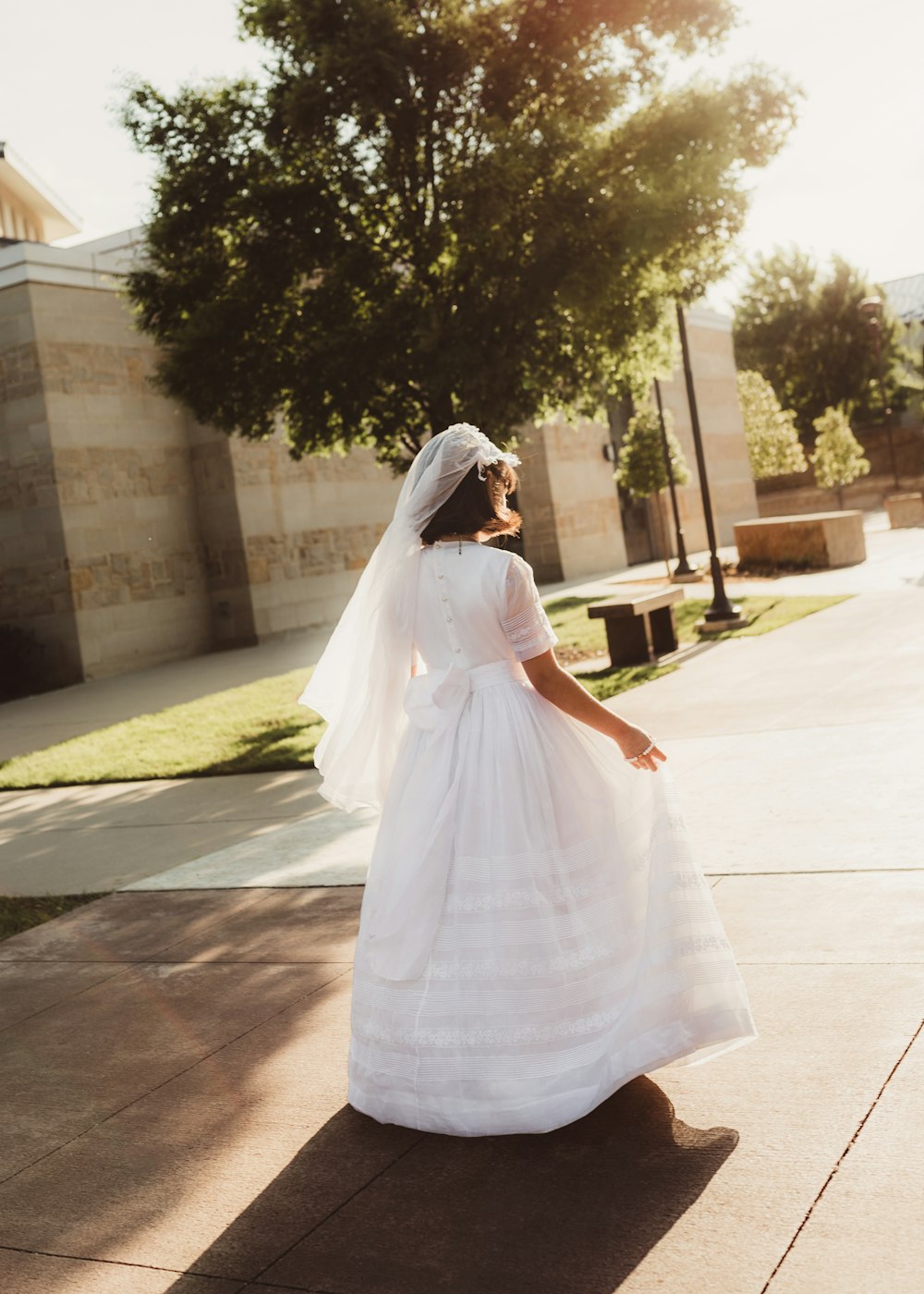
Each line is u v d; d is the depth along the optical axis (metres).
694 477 33.91
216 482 21.33
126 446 20.31
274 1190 2.83
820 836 4.77
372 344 11.56
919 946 3.52
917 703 7.10
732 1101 2.86
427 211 12.27
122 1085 3.61
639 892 2.95
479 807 2.88
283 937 4.85
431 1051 2.86
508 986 2.80
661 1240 2.34
